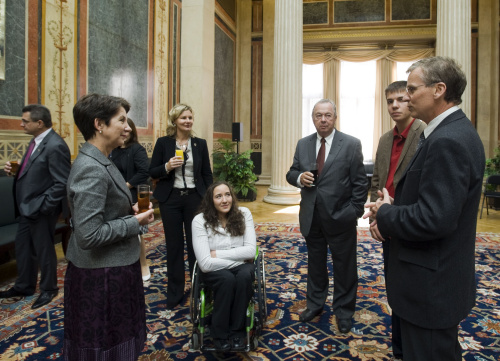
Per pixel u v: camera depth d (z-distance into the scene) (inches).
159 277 152.9
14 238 142.1
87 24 210.1
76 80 202.2
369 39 470.6
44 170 126.0
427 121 57.9
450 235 53.0
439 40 316.2
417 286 54.7
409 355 56.8
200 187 124.8
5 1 158.9
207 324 100.0
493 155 429.7
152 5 279.6
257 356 95.4
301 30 352.8
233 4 470.6
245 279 94.0
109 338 61.5
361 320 116.9
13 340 102.4
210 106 333.7
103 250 62.1
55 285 131.3
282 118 350.0
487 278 155.6
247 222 109.0
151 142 282.5
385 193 64.9
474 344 101.9
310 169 103.3
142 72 268.5
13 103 165.5
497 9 425.7
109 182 61.4
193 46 319.9
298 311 122.9
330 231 106.0
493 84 431.8
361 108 489.1
